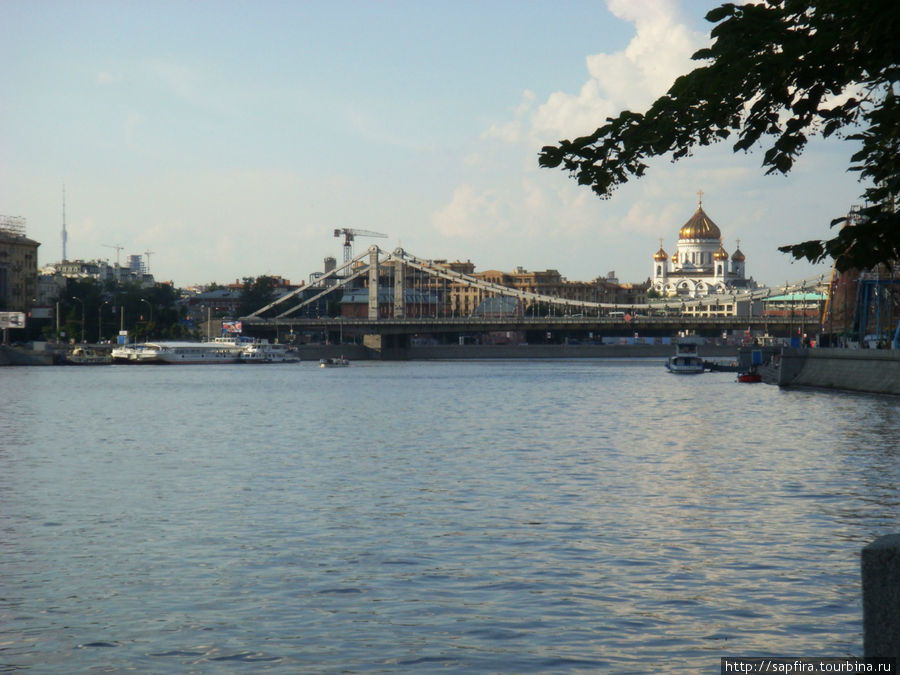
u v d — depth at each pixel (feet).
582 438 239.71
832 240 44.80
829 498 143.54
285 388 495.82
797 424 265.75
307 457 203.41
